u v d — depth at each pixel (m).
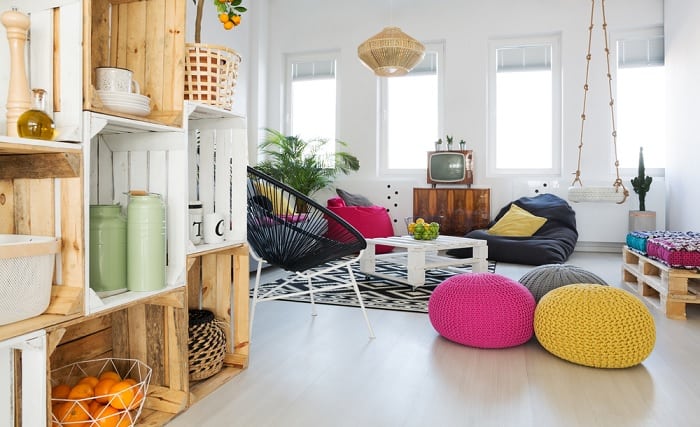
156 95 1.60
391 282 3.69
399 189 6.20
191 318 1.81
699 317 2.65
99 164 1.63
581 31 5.76
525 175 6.07
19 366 1.14
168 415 1.50
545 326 2.02
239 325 1.92
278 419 1.48
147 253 1.44
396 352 2.10
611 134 5.70
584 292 2.00
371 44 4.28
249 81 6.42
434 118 6.36
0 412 1.12
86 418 1.35
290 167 5.89
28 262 1.08
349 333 2.39
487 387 1.72
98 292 1.36
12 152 1.16
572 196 5.40
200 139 1.96
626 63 5.74
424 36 6.23
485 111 6.05
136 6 1.64
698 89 4.50
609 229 5.51
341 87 6.49
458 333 2.17
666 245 2.69
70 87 1.20
